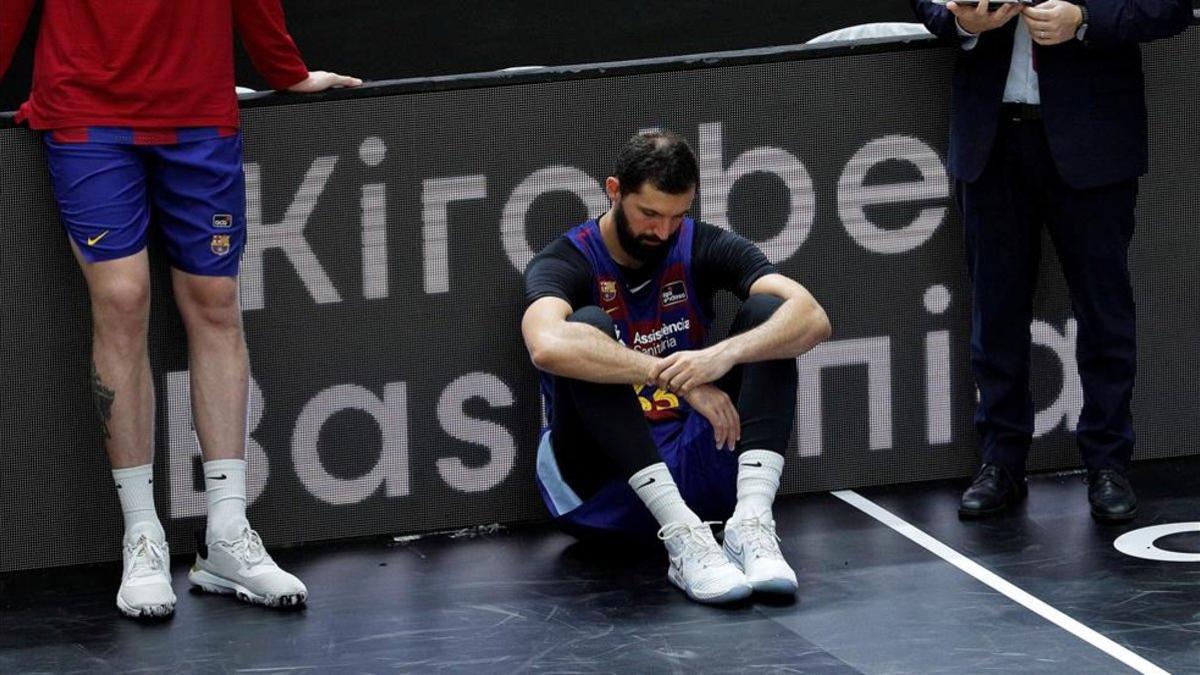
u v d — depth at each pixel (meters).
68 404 12.88
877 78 13.68
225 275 12.19
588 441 12.43
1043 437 14.28
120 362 12.05
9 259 12.66
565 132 13.32
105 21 11.61
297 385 13.20
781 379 12.21
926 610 11.50
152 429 12.33
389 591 12.24
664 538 11.95
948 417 14.14
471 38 24.20
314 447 13.29
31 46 23.25
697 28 24.23
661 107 13.43
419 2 24.11
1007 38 12.91
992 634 11.04
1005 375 13.53
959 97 13.22
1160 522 13.13
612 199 12.43
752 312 12.27
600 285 12.62
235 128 12.13
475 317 13.38
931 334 14.02
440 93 13.11
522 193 13.33
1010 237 13.24
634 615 11.59
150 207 12.37
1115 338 13.24
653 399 12.80
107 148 11.75
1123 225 13.13
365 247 13.17
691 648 10.95
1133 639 10.88
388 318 13.27
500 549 13.11
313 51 24.05
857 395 13.98
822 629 11.22
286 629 11.56
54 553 13.01
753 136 13.57
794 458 13.95
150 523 12.18
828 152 13.70
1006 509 13.55
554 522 13.08
